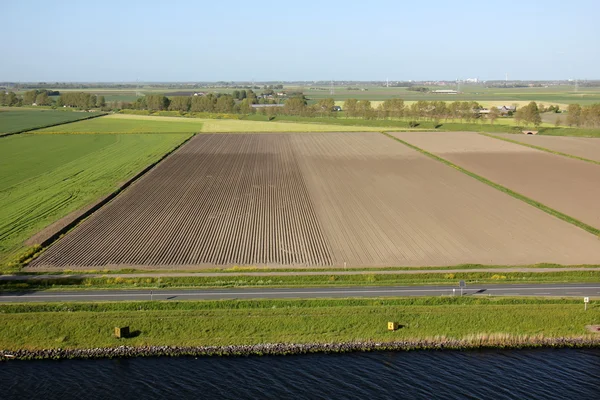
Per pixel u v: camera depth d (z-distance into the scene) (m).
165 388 35.94
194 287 48.31
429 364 38.81
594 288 48.62
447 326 42.41
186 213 73.31
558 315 43.28
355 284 49.38
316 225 68.19
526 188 86.94
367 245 60.62
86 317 42.22
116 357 39.31
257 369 38.03
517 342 41.34
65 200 79.06
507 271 52.31
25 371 37.69
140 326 41.69
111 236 63.25
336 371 37.88
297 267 53.78
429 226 67.81
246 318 42.62
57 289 47.66
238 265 54.22
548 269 52.94
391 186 89.31
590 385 36.47
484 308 44.06
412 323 42.62
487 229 66.44
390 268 53.38
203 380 36.78
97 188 86.44
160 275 50.81
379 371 37.91
